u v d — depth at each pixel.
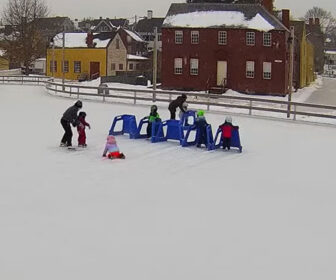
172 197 13.05
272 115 33.72
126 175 15.48
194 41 56.91
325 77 115.56
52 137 22.39
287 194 13.73
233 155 19.56
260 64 55.09
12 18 84.62
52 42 76.38
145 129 25.25
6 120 28.27
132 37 95.56
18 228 10.30
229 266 8.69
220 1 62.72
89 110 34.47
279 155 19.75
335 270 8.62
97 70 78.12
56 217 11.09
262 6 58.25
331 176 16.12
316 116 31.41
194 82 57.12
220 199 13.01
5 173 15.28
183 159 18.47
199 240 9.91
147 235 10.10
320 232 10.59
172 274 8.31
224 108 37.16
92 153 18.94
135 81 65.00
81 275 8.17
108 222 10.84
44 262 8.65
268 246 9.69
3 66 92.38
